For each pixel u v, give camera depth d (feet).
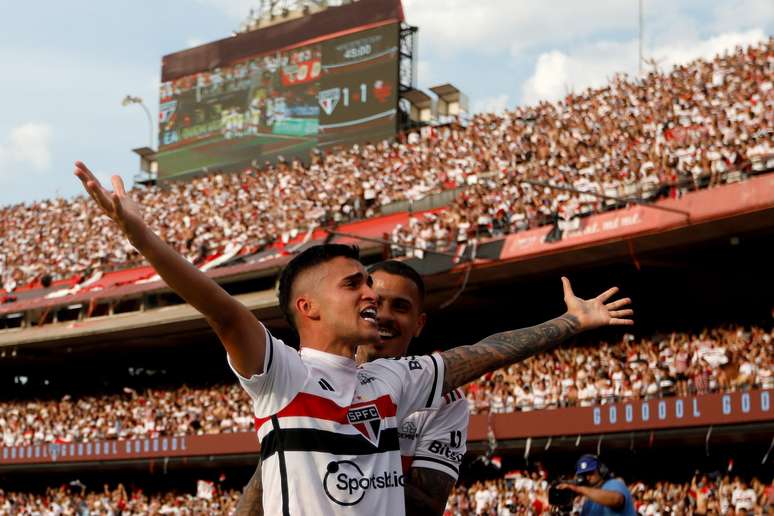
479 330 138.51
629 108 118.93
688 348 98.12
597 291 116.78
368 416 13.03
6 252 177.17
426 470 16.87
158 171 179.11
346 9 163.53
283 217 145.07
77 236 170.81
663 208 90.48
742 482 87.45
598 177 106.01
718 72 112.88
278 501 12.39
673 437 93.04
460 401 17.58
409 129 158.20
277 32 170.81
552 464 111.55
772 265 103.55
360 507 12.47
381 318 18.29
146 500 143.64
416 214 130.62
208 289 12.05
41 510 151.94
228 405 138.41
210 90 176.76
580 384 102.27
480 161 129.39
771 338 93.15
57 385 181.98
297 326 13.89
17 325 167.63
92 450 143.54
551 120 128.57
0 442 161.58
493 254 106.63
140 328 144.15
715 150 96.37
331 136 160.97
